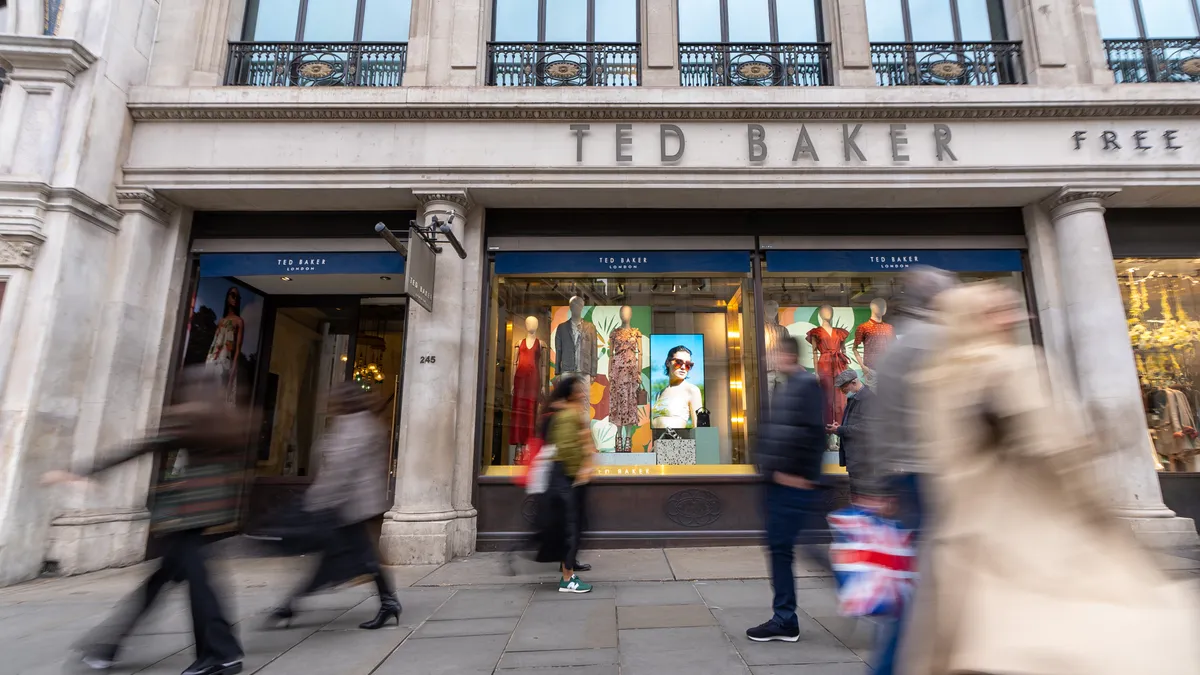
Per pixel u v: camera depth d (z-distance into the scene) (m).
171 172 7.04
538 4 8.23
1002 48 7.93
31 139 6.43
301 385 9.03
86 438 6.36
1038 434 1.45
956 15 8.15
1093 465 1.47
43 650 3.79
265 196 7.30
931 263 7.62
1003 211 7.73
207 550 3.42
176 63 7.50
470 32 7.75
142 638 3.97
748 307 7.75
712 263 7.66
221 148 7.14
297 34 8.07
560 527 5.10
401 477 6.56
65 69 6.59
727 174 7.17
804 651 3.54
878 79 7.91
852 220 7.75
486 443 7.46
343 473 4.16
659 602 4.72
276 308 9.20
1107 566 1.42
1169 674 1.28
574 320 7.92
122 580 5.84
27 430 5.82
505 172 7.14
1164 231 7.62
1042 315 7.32
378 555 4.23
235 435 3.51
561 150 7.21
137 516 6.68
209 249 7.65
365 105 7.11
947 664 1.46
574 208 7.73
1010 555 1.43
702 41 8.10
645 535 7.02
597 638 3.87
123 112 7.05
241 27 8.07
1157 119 7.20
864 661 3.36
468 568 6.03
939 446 1.56
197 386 3.50
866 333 7.76
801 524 3.71
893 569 2.46
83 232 6.46
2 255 6.03
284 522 4.17
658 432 7.64
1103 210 7.15
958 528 1.50
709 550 6.81
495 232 7.74
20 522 5.74
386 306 9.28
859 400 4.52
